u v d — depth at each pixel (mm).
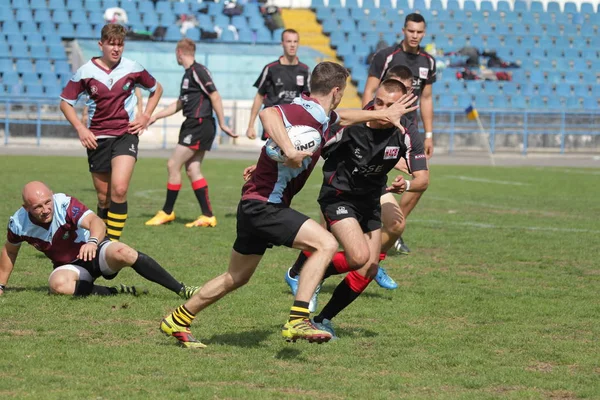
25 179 43938
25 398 11109
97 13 86688
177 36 85938
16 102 73125
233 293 18766
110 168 23375
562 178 54562
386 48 23828
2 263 17656
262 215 13234
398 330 15742
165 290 18844
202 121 29547
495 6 98125
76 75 22719
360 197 15109
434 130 78312
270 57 81875
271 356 13719
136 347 13969
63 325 15359
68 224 17609
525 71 90000
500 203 39875
